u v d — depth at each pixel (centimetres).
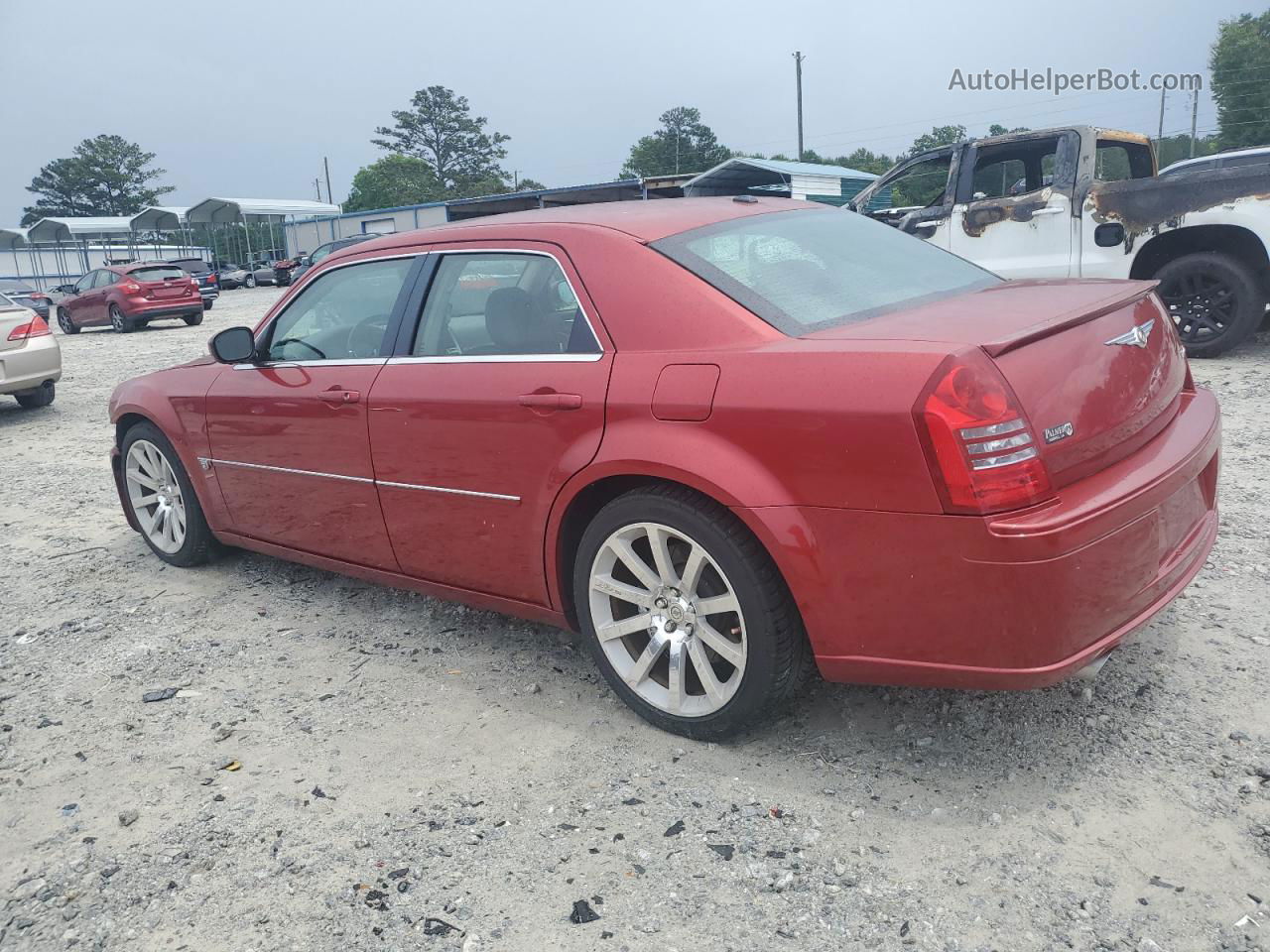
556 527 312
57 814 286
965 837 245
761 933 219
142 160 13025
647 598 298
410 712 332
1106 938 209
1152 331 293
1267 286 784
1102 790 259
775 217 348
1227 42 6156
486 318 333
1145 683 309
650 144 11244
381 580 392
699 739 298
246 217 4797
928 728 296
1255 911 213
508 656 371
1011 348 242
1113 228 806
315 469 392
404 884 243
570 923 226
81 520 611
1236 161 1040
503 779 287
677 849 249
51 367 1067
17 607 459
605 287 303
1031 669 238
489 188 11506
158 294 2258
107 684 370
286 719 333
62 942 233
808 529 254
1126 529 245
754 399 260
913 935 215
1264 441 579
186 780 299
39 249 5275
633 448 281
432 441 341
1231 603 363
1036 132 835
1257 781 257
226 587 467
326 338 396
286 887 246
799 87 6412
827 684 327
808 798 266
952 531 234
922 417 232
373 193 10612
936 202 911
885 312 291
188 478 470
